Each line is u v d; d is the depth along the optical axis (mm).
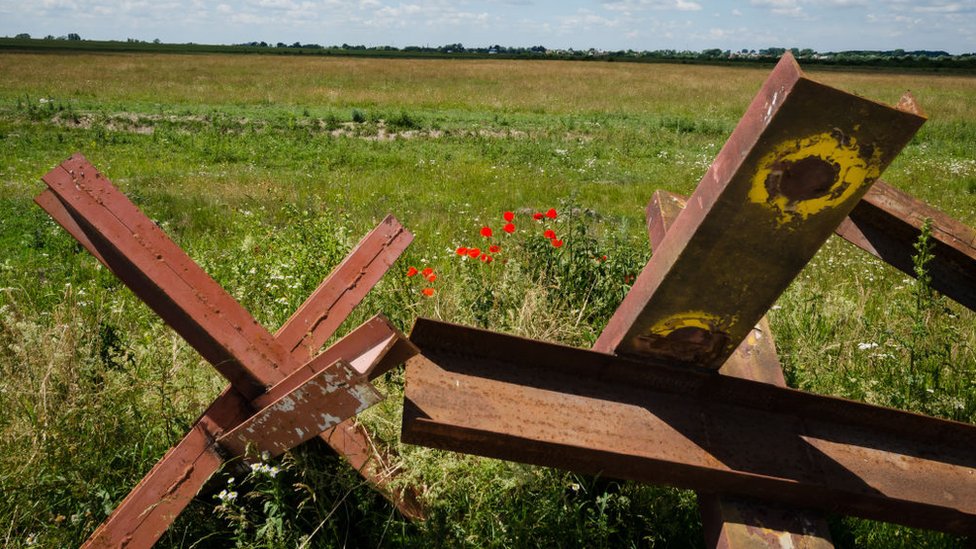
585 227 4793
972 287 2465
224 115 21094
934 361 3365
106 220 1901
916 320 3113
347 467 2373
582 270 4426
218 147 15039
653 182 13141
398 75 43688
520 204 10164
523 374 1812
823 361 3576
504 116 24578
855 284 5566
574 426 1721
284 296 4062
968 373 3184
